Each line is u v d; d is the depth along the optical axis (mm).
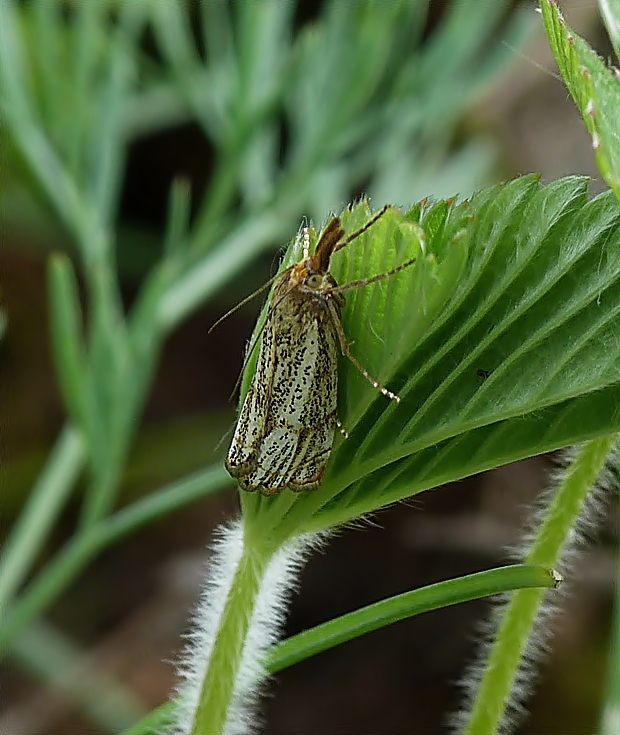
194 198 524
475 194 187
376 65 342
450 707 395
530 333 186
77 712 411
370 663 409
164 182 522
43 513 301
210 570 193
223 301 504
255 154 378
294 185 348
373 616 190
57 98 333
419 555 425
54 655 372
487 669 191
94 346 277
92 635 429
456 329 187
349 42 343
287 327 192
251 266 502
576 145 462
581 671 377
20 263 484
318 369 189
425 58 361
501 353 187
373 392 189
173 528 462
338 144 347
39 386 484
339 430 189
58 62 346
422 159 401
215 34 426
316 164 346
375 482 189
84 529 275
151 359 291
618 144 179
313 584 426
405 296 186
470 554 417
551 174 461
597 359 185
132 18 372
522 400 186
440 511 430
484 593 187
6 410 473
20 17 385
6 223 467
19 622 272
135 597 443
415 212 187
